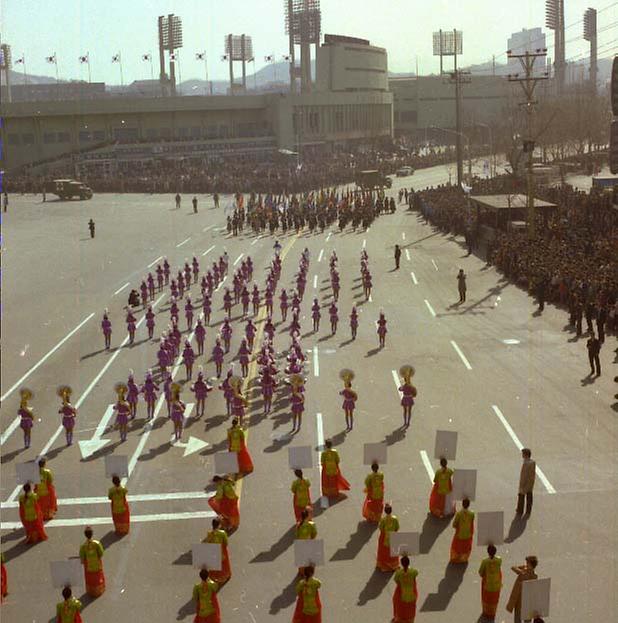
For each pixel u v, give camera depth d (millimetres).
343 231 78375
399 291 50750
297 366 32281
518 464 24266
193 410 30219
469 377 33031
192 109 146250
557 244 54844
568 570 18531
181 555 19875
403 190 104625
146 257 66188
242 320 44594
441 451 21234
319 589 18156
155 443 27125
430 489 22906
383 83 194500
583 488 22578
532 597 14594
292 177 116312
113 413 30156
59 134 137000
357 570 18922
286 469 24641
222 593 18203
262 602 17797
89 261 65000
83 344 40500
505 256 54469
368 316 44500
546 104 147125
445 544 19922
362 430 27578
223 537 18578
